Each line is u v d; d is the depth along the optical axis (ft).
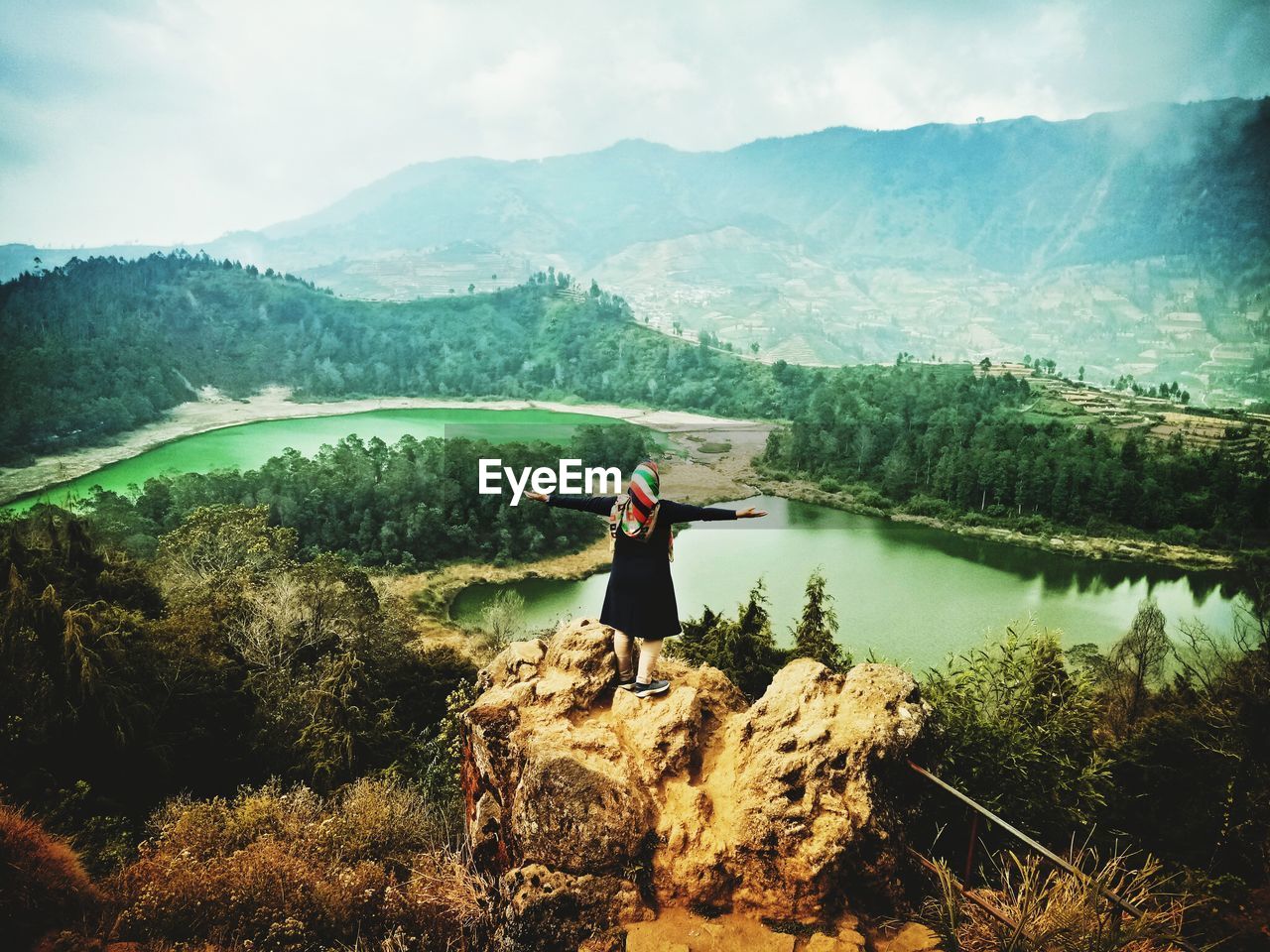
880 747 20.07
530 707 22.56
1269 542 343.05
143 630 92.32
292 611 120.47
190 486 311.27
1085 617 251.80
